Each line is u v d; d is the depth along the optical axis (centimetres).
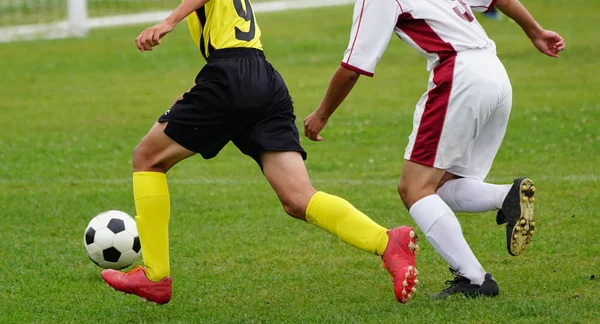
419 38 1091
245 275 1288
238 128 1052
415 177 1102
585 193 1739
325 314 1061
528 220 1076
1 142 2548
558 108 2734
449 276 1243
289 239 1487
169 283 1071
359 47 1077
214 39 1061
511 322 986
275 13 5484
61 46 4491
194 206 1761
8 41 4688
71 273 1317
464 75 1060
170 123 1041
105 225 1288
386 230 1012
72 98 3306
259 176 2069
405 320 1007
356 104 2994
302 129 2639
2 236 1551
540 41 1239
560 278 1189
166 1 5847
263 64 1065
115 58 4131
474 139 1099
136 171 1068
